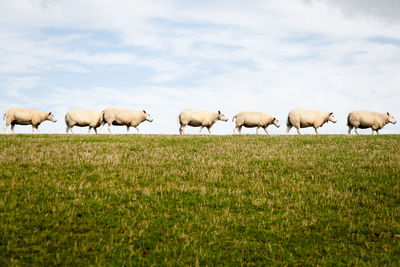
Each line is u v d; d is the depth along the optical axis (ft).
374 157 46.75
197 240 21.68
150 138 65.00
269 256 20.18
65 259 18.53
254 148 54.65
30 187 30.04
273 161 44.24
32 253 18.80
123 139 62.03
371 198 30.35
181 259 19.34
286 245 21.63
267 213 26.78
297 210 27.53
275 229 23.72
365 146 56.85
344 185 34.14
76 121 85.15
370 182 34.83
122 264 18.44
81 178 34.06
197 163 42.65
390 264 19.07
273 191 31.89
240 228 23.95
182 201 28.84
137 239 21.54
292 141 63.72
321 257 20.22
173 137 68.18
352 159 45.62
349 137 70.90
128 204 27.35
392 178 35.83
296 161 44.34
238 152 50.83
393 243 21.86
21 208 25.13
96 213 25.26
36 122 87.61
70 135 69.31
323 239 22.62
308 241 22.25
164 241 21.52
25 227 21.99
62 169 37.04
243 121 92.48
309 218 26.00
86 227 22.62
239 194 31.17
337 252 20.76
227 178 36.60
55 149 47.83
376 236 23.00
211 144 58.54
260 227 24.16
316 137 71.00
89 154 44.96
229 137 70.49
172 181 34.83
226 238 22.34
